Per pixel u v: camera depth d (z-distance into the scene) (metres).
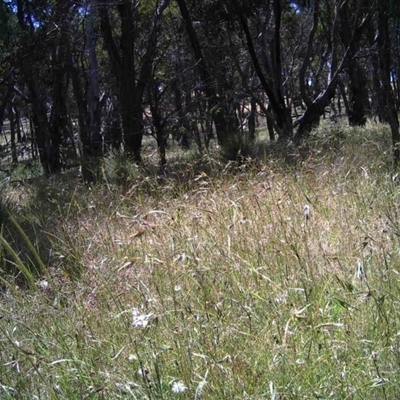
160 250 4.46
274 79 18.44
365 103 24.94
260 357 3.05
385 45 9.41
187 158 13.11
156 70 21.95
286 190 5.84
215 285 3.85
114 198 7.38
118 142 18.80
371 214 5.10
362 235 4.54
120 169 10.52
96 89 14.75
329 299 3.60
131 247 4.76
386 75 9.24
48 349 3.35
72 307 3.86
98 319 3.60
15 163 20.55
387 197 5.48
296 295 3.68
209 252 4.38
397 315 3.30
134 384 2.77
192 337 3.24
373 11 15.47
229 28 20.06
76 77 19.25
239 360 2.99
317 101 17.53
